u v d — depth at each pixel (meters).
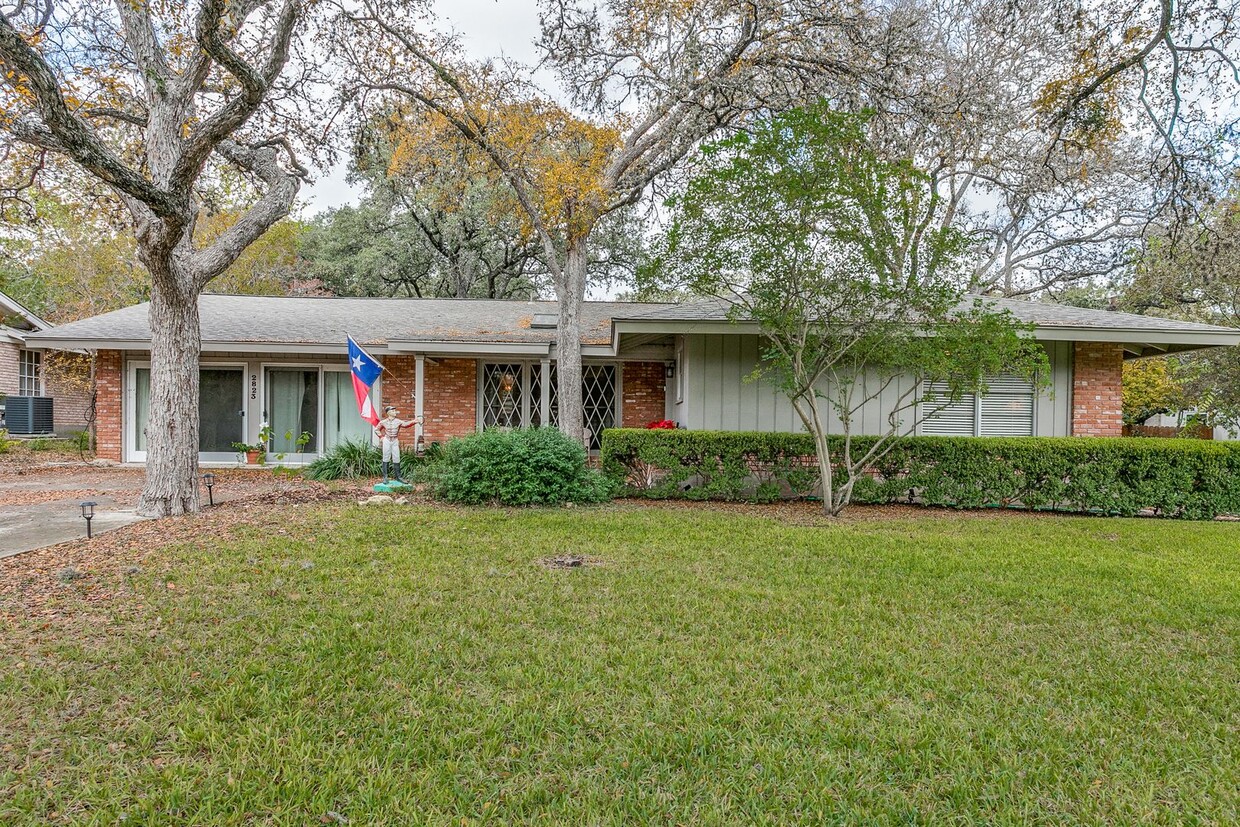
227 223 23.52
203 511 8.11
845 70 11.14
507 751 2.75
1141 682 3.53
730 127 12.48
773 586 5.22
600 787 2.51
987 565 6.00
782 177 7.58
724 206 7.86
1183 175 10.49
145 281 23.39
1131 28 9.05
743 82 11.70
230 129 6.69
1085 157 15.42
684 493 10.07
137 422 14.20
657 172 12.72
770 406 10.98
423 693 3.23
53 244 21.20
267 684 3.29
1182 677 3.60
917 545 6.84
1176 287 17.77
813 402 9.00
